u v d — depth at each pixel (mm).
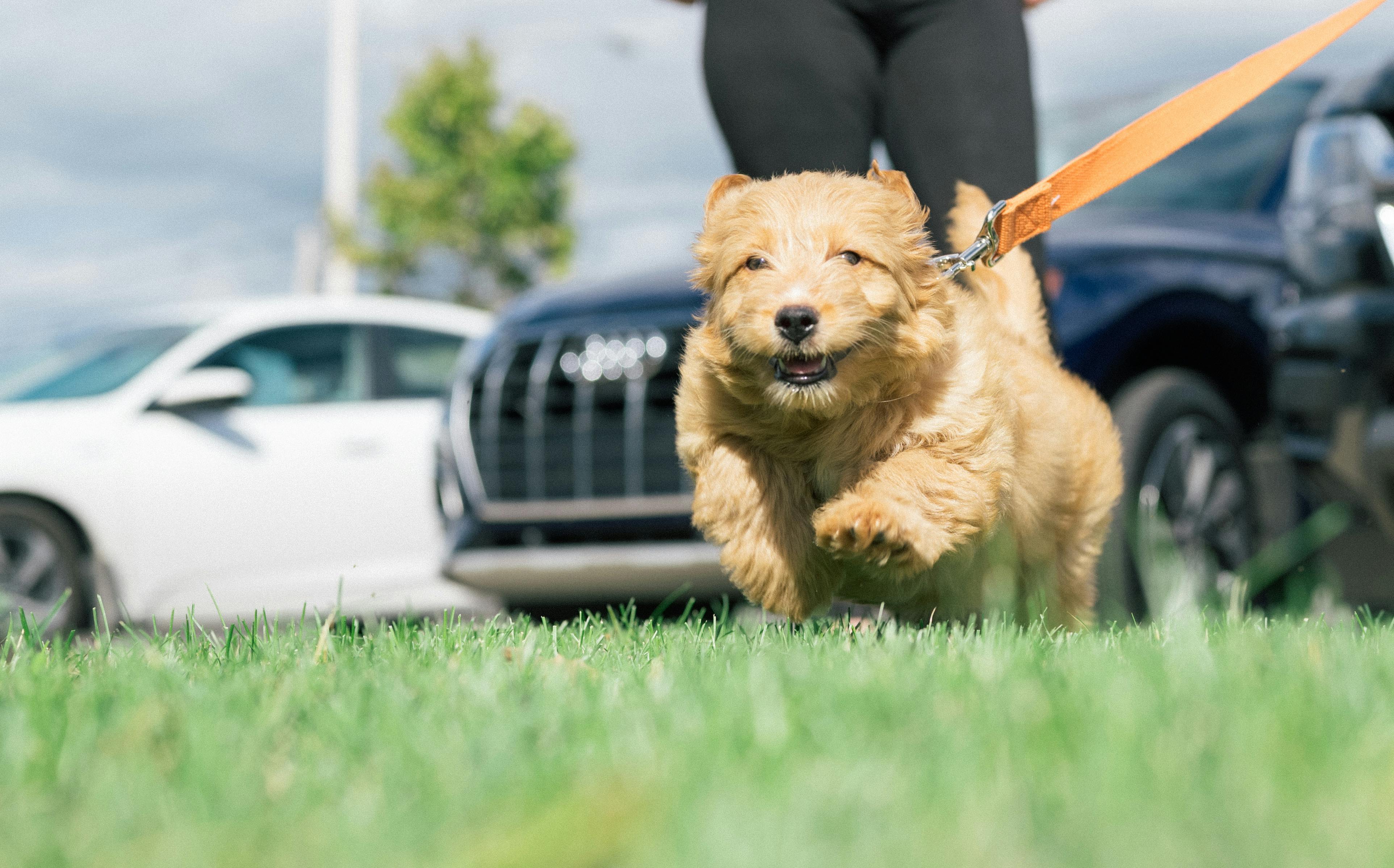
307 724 2770
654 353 7324
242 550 9242
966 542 3783
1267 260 7637
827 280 3723
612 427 7348
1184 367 7348
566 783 2139
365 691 2873
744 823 1874
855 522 3570
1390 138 6801
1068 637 3826
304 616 4215
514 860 1796
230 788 2209
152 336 9969
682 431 4180
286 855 1899
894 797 2021
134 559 9133
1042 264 5191
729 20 5148
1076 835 1842
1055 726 2377
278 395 9828
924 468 3748
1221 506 7059
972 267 4480
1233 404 7535
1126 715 2395
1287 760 2143
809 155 5059
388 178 34531
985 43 4996
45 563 9031
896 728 2471
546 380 7492
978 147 4973
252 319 10016
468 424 7652
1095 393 5059
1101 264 7109
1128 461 6609
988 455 3814
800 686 2824
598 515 7309
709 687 2881
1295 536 7016
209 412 9430
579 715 2635
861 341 3730
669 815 1896
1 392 9711
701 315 4238
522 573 7379
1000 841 1825
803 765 2227
